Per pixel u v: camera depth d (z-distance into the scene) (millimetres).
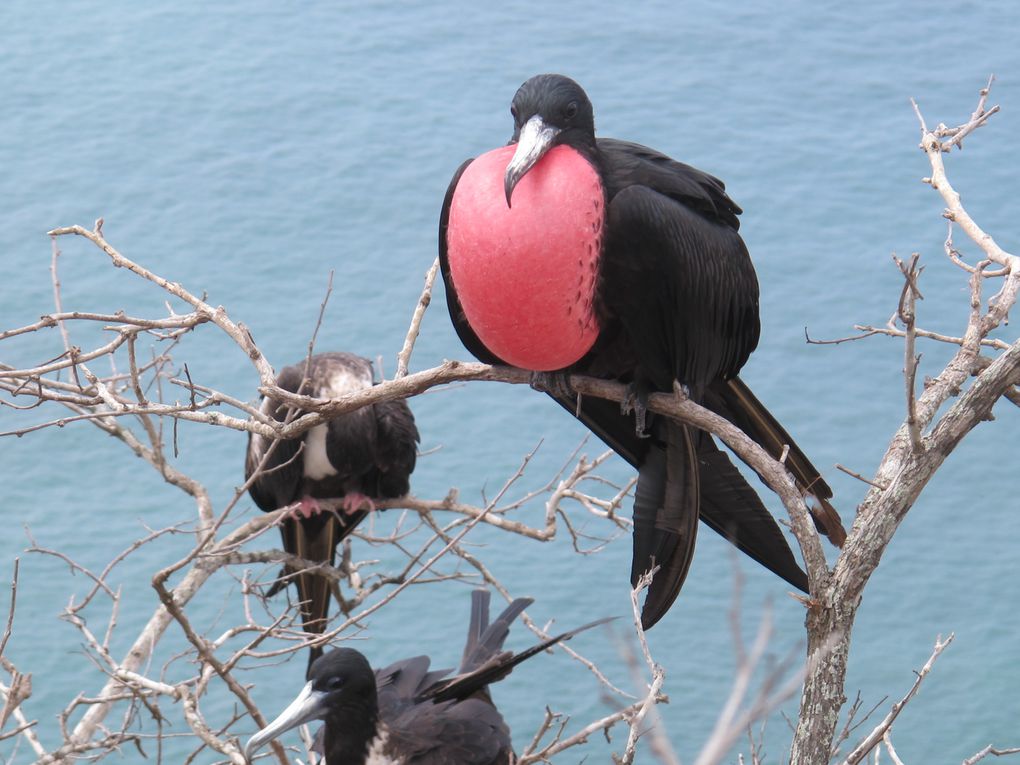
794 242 23719
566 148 6285
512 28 28844
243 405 6871
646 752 16969
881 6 29125
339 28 29125
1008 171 24828
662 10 29188
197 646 7801
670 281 6457
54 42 28656
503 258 6145
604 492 20234
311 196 24953
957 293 22781
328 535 10242
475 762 8562
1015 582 19594
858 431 21250
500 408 21516
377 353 22109
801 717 6047
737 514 6824
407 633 18375
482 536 19688
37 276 23391
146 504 20219
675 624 18688
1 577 19156
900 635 19047
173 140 26172
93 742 7945
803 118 26266
